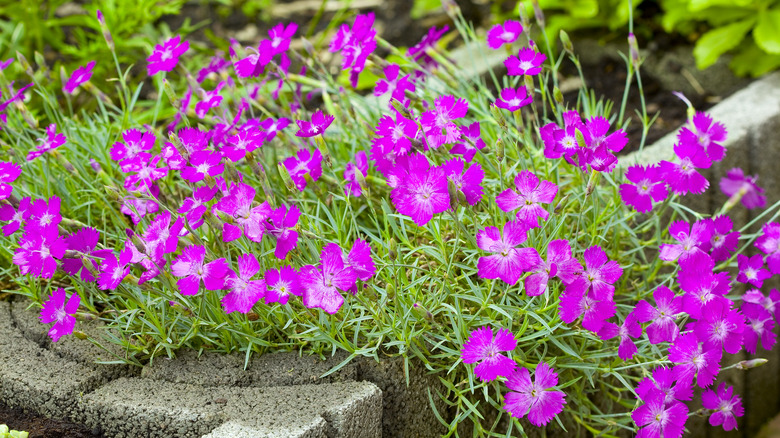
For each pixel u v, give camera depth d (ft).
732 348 2.76
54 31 4.04
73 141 3.12
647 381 2.75
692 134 2.82
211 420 2.62
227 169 2.80
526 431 2.97
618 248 3.07
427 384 2.80
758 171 3.54
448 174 2.67
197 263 2.64
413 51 3.27
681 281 2.75
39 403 2.73
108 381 2.76
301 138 3.15
